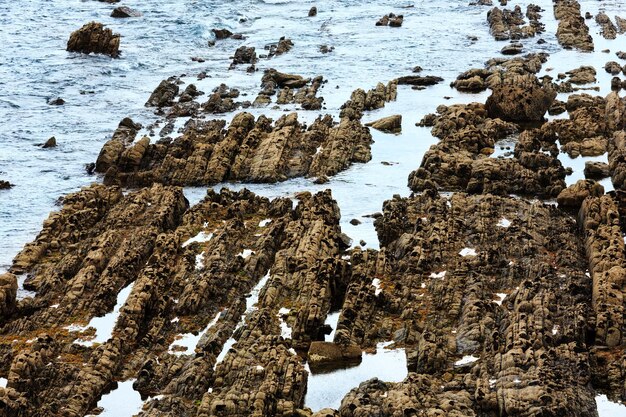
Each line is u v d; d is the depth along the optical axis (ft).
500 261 131.95
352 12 300.61
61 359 113.19
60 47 251.80
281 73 228.02
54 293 127.03
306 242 135.33
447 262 132.57
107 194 156.46
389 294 124.98
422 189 162.61
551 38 258.57
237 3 310.24
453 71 234.58
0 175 170.19
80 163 177.68
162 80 227.61
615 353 111.45
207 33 271.69
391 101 212.02
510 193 160.35
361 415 99.04
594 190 153.79
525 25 269.03
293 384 104.68
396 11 300.61
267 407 100.58
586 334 114.52
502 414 98.02
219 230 143.43
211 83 227.40
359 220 151.43
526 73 224.33
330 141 180.86
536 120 197.06
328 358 113.39
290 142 179.73
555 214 148.05
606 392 105.40
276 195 162.20
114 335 117.08
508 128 190.19
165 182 167.53
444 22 284.20
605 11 286.87
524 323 113.09
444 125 190.60
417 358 112.27
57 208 157.69
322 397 107.65
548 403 96.99
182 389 106.01
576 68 229.45
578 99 200.95
